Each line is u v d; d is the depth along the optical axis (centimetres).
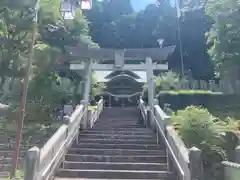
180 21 5078
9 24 1518
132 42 5250
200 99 2273
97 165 866
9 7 1443
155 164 874
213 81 3200
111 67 1488
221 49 2106
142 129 1297
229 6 2031
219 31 2120
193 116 1014
